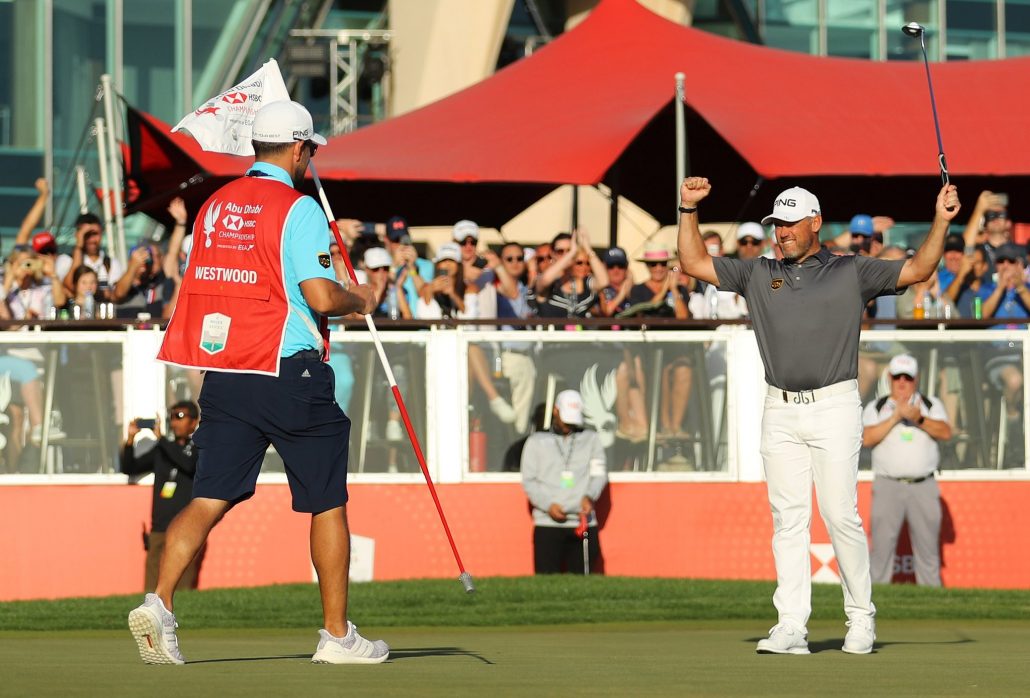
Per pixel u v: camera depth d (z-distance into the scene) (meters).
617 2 51.16
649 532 37.56
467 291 41.47
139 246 41.25
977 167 43.25
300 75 73.44
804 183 52.56
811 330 21.09
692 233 21.78
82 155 67.69
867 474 37.88
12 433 36.56
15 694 13.29
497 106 46.50
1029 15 76.62
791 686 14.73
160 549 36.22
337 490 17.80
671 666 17.09
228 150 20.17
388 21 76.06
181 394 36.91
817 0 76.00
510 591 32.75
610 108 45.44
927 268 20.91
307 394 17.59
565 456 36.88
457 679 15.20
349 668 16.64
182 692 13.61
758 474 37.84
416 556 37.12
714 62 47.72
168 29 70.00
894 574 37.78
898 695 13.89
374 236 44.78
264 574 37.03
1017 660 18.28
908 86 47.00
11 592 36.41
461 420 37.31
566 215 69.81
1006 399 38.16
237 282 17.56
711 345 37.88
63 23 68.25
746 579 37.22
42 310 41.62
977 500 38.06
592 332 37.62
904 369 37.00
